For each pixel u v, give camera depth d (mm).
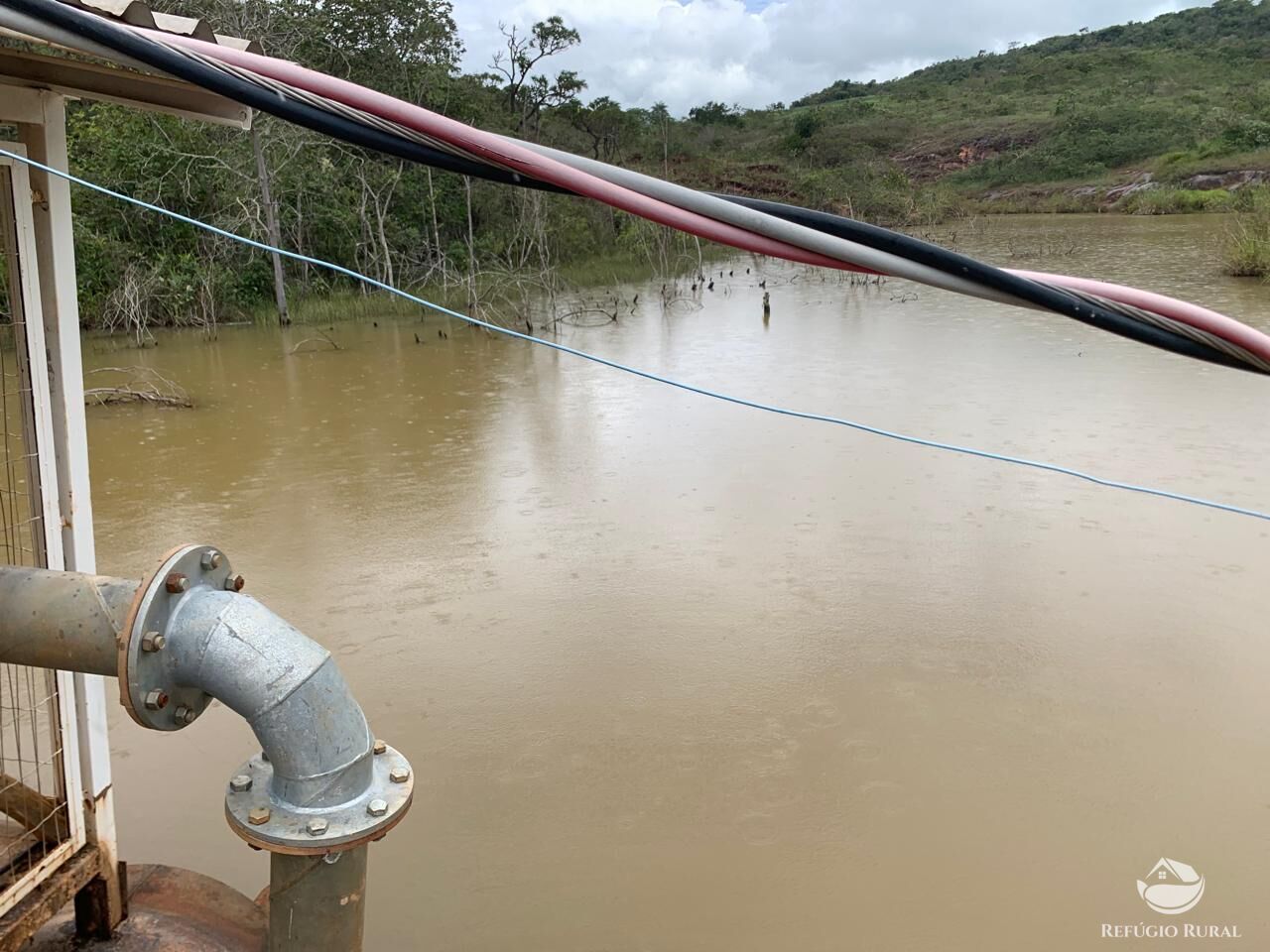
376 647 4719
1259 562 5414
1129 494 6438
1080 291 1144
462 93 20766
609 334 13453
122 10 1649
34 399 2193
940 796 3604
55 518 2266
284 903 1794
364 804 1738
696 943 2965
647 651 4641
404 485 7062
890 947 2936
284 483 7156
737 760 3834
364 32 19438
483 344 12852
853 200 30828
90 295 14445
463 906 3127
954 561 5508
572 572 5508
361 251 17859
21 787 2232
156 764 3895
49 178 2145
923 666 4449
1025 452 7348
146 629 1592
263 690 1650
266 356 12422
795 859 3309
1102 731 3959
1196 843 3357
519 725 4078
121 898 2414
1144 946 2922
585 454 7660
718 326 13742
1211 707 4109
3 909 2082
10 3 1192
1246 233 17938
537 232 19094
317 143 17172
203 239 15828
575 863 3311
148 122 15680
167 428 8766
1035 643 4629
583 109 28109
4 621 1675
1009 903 3104
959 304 15031
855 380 9898
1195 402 8625
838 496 6562
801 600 5102
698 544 5840
